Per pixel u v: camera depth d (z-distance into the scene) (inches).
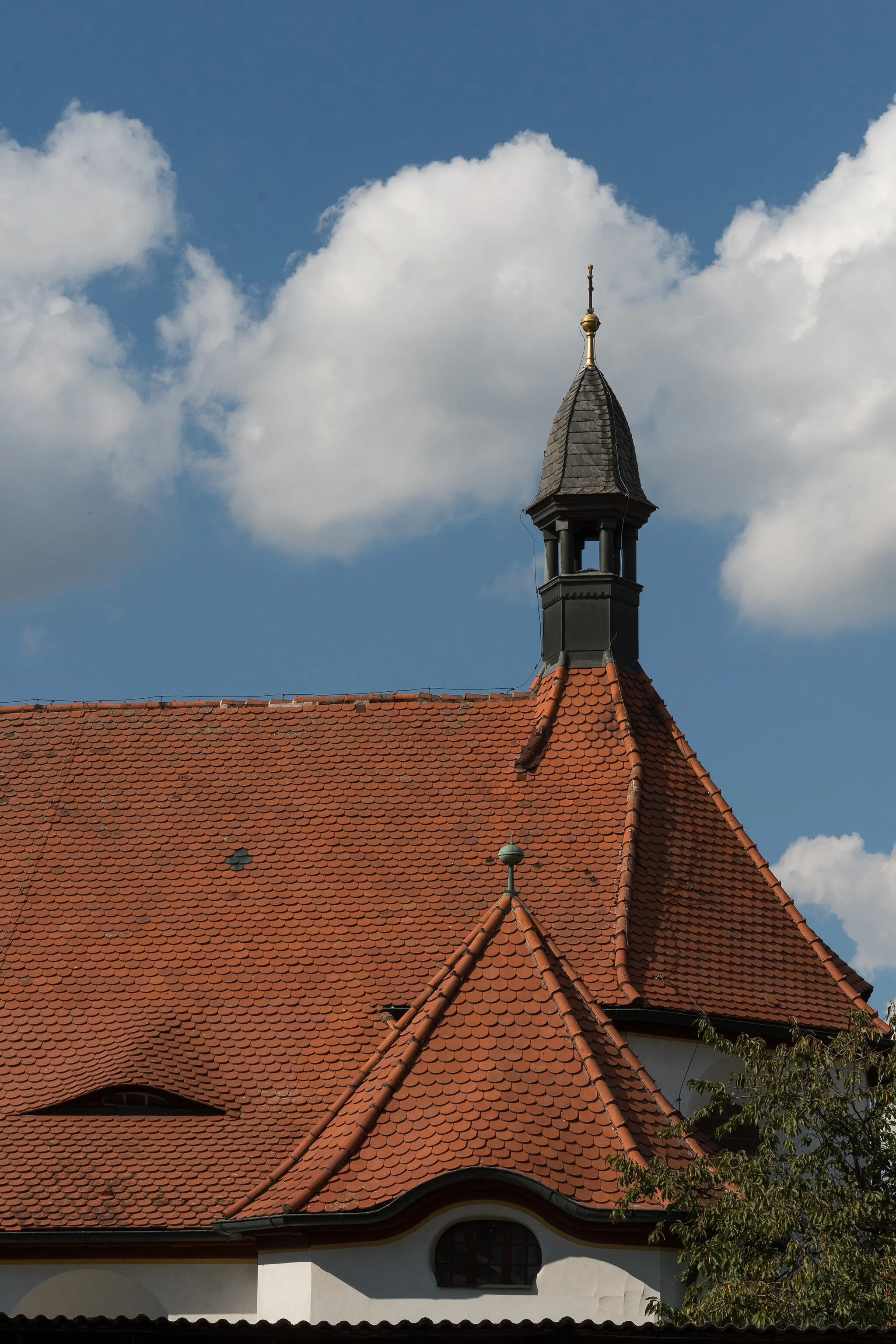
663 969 1470.2
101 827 1711.4
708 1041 1239.5
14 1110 1417.3
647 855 1581.0
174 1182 1321.4
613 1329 1034.7
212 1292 1289.4
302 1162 1284.4
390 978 1514.5
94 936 1590.8
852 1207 1088.2
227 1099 1413.6
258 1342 1045.2
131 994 1529.3
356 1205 1195.3
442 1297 1187.3
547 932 1460.4
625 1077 1285.7
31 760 1801.2
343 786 1720.0
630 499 1831.9
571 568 1839.3
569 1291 1179.9
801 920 1605.6
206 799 1728.6
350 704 1812.3
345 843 1656.0
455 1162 1197.7
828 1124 1152.2
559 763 1692.9
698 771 1708.9
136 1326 1043.3
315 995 1509.6
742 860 1642.5
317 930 1569.9
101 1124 1393.9
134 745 1804.9
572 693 1754.4
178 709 1835.6
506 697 1792.6
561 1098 1250.0
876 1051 1221.1
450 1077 1269.7
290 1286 1223.5
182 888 1633.9
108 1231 1278.3
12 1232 1282.0
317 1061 1448.1
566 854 1593.3
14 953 1581.0
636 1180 1151.6
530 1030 1296.8
